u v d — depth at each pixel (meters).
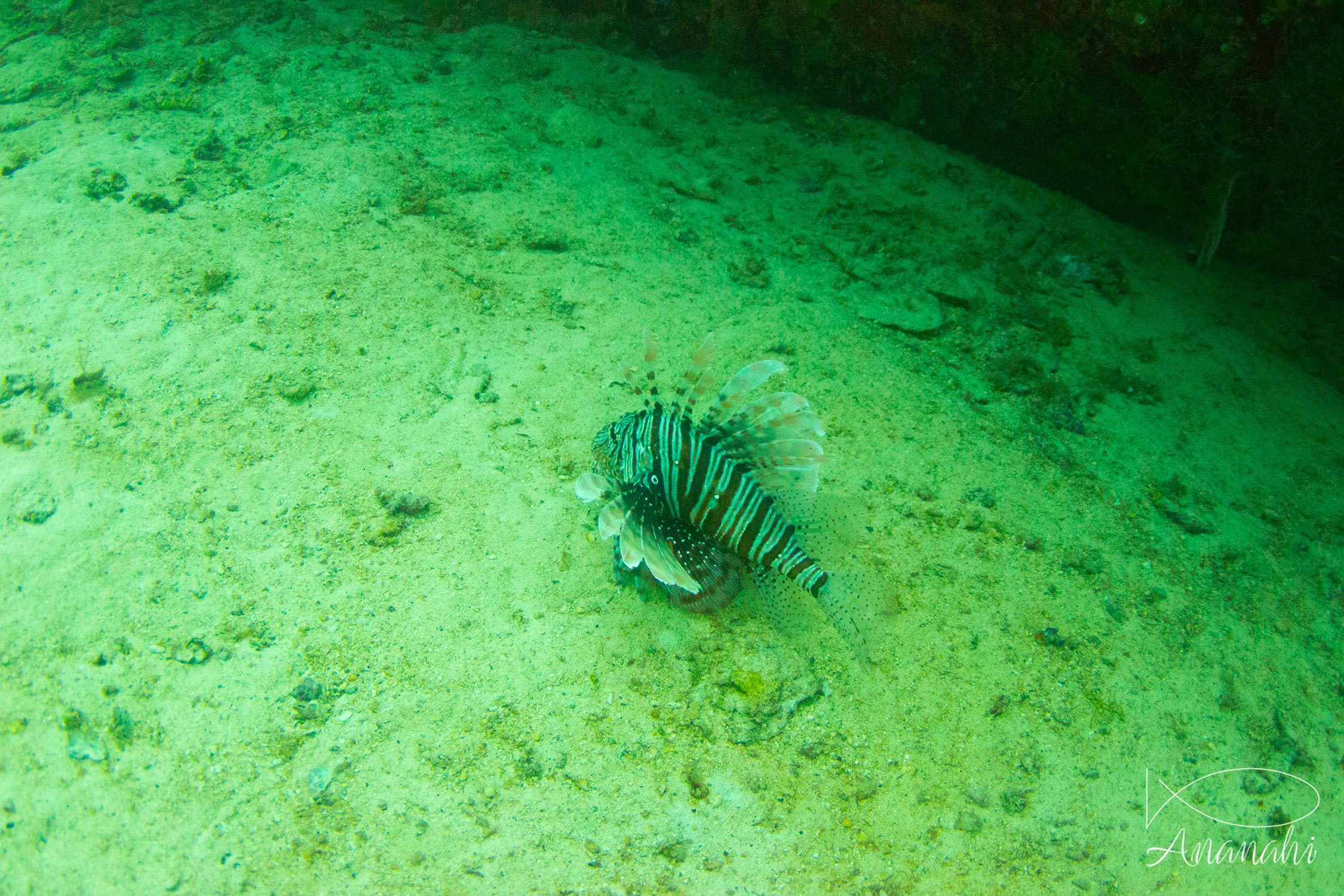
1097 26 5.24
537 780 2.56
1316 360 5.23
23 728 2.54
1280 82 4.82
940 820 2.67
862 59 6.57
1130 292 5.41
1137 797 2.84
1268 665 3.33
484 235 4.84
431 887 2.30
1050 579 3.48
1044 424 4.29
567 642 2.91
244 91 6.02
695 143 6.34
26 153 5.13
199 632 2.80
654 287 4.72
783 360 4.34
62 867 2.26
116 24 6.99
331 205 4.82
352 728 2.61
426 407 3.71
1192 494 4.03
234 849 2.32
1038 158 6.19
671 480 2.63
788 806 2.62
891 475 3.82
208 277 4.16
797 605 3.19
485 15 7.92
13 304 3.97
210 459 3.36
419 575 3.04
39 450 3.37
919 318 4.82
